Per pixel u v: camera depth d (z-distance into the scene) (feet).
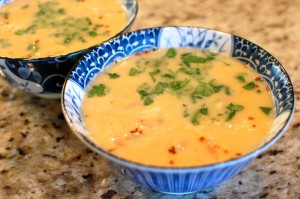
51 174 1.07
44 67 1.13
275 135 0.87
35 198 1.02
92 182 1.05
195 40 1.20
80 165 1.09
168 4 1.71
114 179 1.05
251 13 1.63
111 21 1.38
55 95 1.25
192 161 0.91
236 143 0.95
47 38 1.30
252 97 1.05
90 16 1.41
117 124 1.01
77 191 1.03
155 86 1.11
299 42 1.46
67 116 0.92
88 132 0.98
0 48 1.26
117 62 1.18
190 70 1.15
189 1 1.73
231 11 1.65
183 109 1.03
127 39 1.18
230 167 0.86
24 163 1.10
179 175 0.84
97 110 1.04
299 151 1.09
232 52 1.16
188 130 0.98
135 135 0.98
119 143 0.96
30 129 1.20
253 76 1.10
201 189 0.96
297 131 1.14
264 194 1.00
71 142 1.15
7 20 1.41
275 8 1.65
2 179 1.07
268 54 1.07
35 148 1.14
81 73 1.07
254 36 1.50
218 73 1.13
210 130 0.98
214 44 1.18
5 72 1.17
